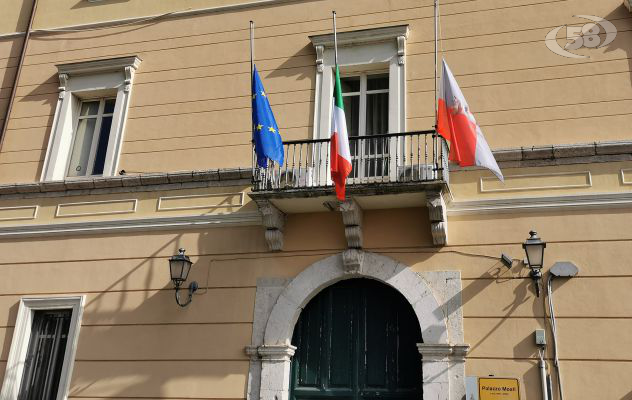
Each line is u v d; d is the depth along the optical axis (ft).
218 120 31.96
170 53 34.19
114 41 35.45
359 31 30.91
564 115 27.50
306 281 27.58
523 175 26.84
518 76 28.66
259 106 28.04
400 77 29.96
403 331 26.86
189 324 28.25
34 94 35.47
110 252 30.53
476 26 30.01
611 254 24.85
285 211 28.40
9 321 30.48
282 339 26.89
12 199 32.91
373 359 26.81
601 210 25.55
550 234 25.75
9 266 31.58
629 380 23.07
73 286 30.35
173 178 30.71
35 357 30.12
